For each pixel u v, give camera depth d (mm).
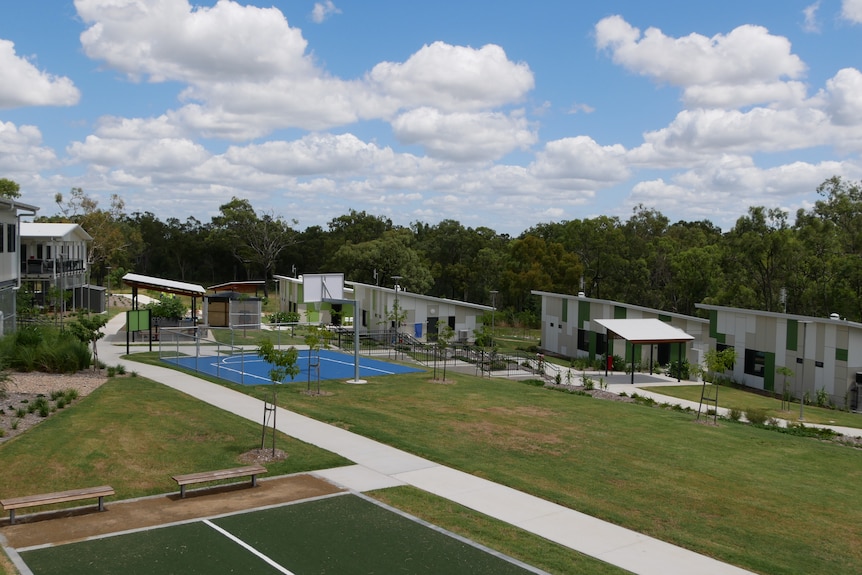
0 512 11539
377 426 19203
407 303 47719
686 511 13492
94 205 84438
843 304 50531
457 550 10727
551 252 78562
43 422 16875
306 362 33875
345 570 9844
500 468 15625
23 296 42781
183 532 11047
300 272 117438
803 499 14695
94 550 10211
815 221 56469
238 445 16281
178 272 118438
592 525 12305
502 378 33906
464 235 102875
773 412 28250
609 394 29625
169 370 28016
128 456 14797
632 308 43250
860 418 28188
